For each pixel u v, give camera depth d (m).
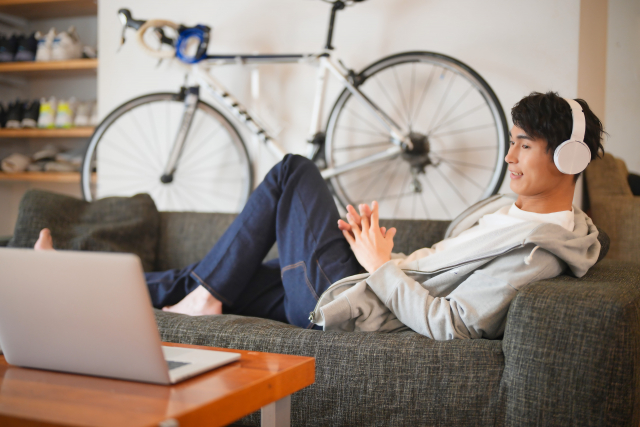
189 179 2.83
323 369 0.96
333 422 0.95
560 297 0.87
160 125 2.86
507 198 1.30
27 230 1.65
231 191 2.77
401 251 1.61
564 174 1.08
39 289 0.69
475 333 1.01
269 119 2.66
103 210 1.80
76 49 3.23
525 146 1.09
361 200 2.59
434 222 1.63
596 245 1.10
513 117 1.10
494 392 0.89
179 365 0.72
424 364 0.92
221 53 2.72
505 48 2.36
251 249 1.29
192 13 2.77
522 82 2.35
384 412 0.92
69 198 1.78
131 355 0.66
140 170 2.90
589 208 2.60
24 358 0.74
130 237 1.77
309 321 1.20
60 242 1.65
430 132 2.49
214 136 2.79
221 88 2.50
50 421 0.53
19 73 3.46
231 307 1.38
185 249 1.85
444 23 2.43
